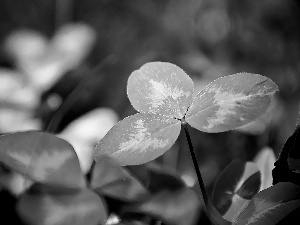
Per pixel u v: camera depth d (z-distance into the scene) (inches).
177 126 5.7
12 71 12.4
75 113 16.4
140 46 25.4
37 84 12.4
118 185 5.5
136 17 26.4
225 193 6.0
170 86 5.8
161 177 5.8
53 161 5.3
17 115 11.9
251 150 17.7
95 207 5.2
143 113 5.6
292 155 5.9
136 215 5.8
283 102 20.2
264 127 17.8
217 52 25.0
